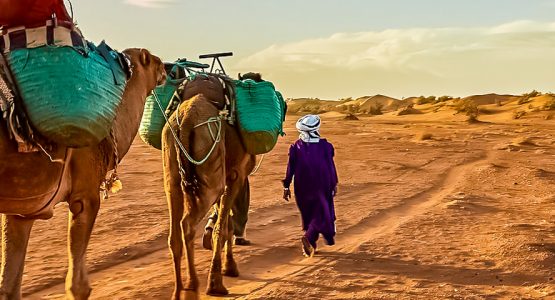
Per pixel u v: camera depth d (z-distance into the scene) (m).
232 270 9.82
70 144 5.29
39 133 5.23
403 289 9.05
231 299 8.62
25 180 5.37
